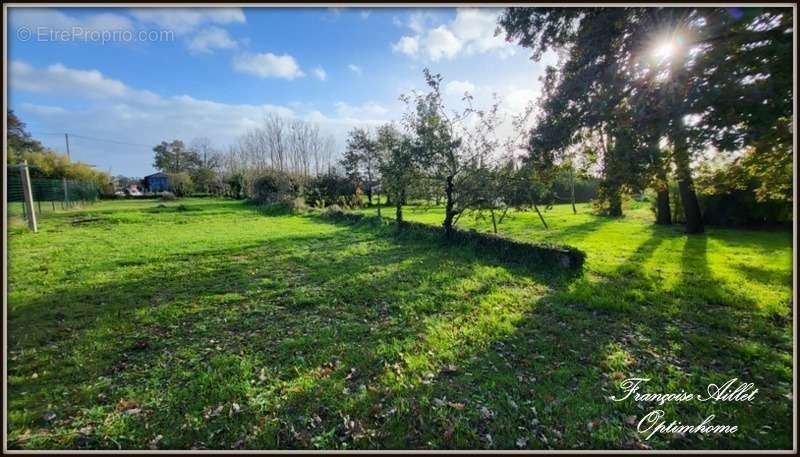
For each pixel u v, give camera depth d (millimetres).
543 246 7500
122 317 4898
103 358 3805
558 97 6379
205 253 9258
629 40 5266
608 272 7168
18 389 3223
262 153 40625
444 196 10414
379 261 8211
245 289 6160
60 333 4398
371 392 3162
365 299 5594
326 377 3398
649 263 8031
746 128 4238
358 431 2693
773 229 13383
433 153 9359
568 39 6590
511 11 6953
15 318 4855
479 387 3219
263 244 10648
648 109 4898
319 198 25109
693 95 4305
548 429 2701
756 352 3795
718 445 2547
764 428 2695
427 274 6984
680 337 4215
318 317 4902
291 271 7367
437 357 3758
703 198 14906
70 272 7277
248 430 2709
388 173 10711
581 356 3760
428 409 2922
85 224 16203
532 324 4586
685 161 5867
